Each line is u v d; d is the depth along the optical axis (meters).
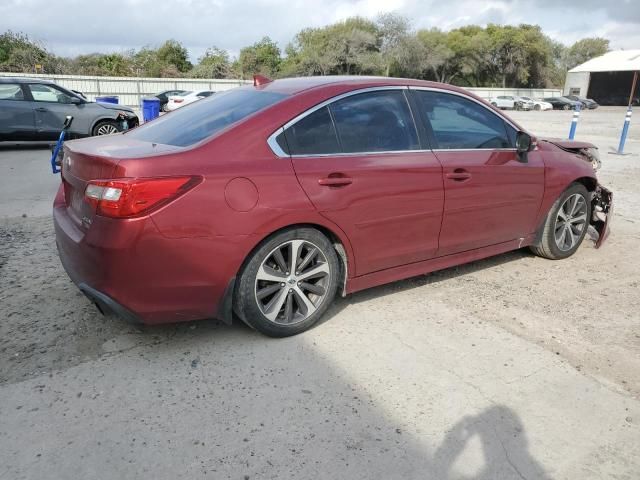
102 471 2.31
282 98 3.46
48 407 2.72
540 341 3.49
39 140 12.21
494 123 4.42
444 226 4.00
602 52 93.19
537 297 4.20
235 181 3.03
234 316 3.73
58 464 2.34
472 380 3.03
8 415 2.65
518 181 4.41
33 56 39.88
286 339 3.44
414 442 2.52
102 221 2.87
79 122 12.52
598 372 3.14
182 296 3.04
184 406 2.75
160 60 56.56
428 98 4.03
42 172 9.46
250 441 2.51
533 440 2.56
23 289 4.12
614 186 9.10
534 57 71.75
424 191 3.78
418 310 3.90
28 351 3.23
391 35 62.34
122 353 3.24
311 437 2.54
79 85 31.48
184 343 3.36
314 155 3.37
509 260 5.07
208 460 2.38
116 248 2.84
